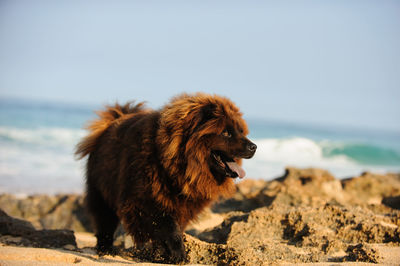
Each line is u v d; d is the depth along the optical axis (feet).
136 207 21.54
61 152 99.25
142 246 24.58
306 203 36.50
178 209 21.65
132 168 21.70
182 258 20.42
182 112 21.21
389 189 47.03
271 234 25.76
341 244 22.93
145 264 19.93
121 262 22.06
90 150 27.22
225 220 28.35
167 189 21.15
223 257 21.30
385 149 140.67
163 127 21.18
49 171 76.95
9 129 134.62
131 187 21.58
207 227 31.50
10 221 28.99
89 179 27.30
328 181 43.55
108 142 25.22
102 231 26.58
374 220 25.88
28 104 378.94
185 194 21.43
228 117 21.90
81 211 46.78
